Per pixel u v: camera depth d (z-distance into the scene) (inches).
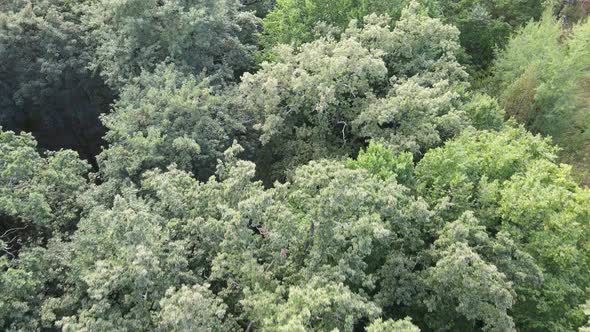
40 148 1384.1
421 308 756.0
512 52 1314.0
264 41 1254.9
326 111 995.3
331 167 722.2
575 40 1219.9
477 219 759.7
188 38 1125.7
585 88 1418.6
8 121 1311.5
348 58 975.0
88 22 1229.1
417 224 777.6
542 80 1234.6
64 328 540.1
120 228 645.3
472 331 738.8
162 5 1194.6
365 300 621.9
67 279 685.3
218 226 689.0
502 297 609.0
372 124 964.0
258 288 613.6
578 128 1321.4
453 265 623.8
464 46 1529.3
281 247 676.1
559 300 714.8
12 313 649.6
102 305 587.8
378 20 1100.5
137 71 1151.6
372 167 812.6
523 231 780.6
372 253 757.9
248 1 1491.1
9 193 770.8
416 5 1096.2
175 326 520.4
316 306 546.3
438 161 833.5
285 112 1007.0
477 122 1056.8
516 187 780.6
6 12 1239.5
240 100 1032.2
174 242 676.1
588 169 1290.6
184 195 775.1
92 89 1311.5
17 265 717.3
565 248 727.7
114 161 916.0
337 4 1191.6
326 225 658.2
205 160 978.7
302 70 956.0
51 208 839.7
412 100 928.3
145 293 620.4
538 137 938.1
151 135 914.1
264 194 642.8
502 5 1520.7
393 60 1105.4
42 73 1250.0
